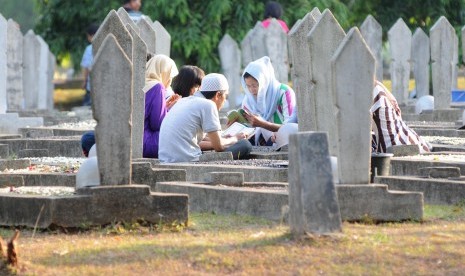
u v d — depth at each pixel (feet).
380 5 188.75
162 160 90.17
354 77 67.26
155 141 92.17
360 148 67.92
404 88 152.76
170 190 75.61
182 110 90.79
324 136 60.54
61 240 63.46
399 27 151.94
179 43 174.29
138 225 66.39
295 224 61.00
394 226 66.85
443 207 73.82
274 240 60.70
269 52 154.30
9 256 57.00
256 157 95.71
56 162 92.12
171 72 96.37
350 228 64.13
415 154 89.97
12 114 124.67
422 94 155.84
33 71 167.02
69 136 112.68
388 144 90.58
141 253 59.06
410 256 58.03
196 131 91.04
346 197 67.15
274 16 156.15
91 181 67.46
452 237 62.18
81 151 105.09
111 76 65.72
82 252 59.62
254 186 75.66
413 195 68.18
